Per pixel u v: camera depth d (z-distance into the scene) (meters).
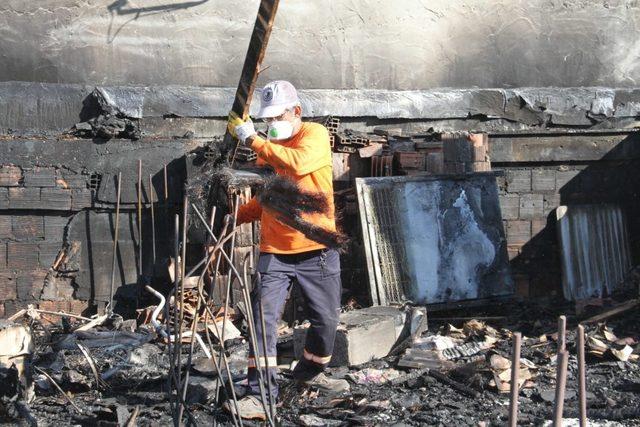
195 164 7.45
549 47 8.48
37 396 5.45
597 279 8.40
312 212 4.96
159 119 7.59
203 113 7.66
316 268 5.04
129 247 7.51
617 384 5.79
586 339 6.57
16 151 7.28
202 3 7.68
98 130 7.42
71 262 7.41
